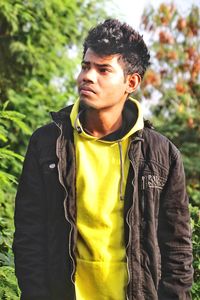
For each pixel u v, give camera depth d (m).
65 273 3.04
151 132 3.21
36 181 3.12
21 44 9.34
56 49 9.64
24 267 3.11
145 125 3.22
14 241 3.14
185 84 12.59
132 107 3.22
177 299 3.20
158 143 3.18
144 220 3.10
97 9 10.40
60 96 9.53
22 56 9.34
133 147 3.13
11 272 4.57
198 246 5.30
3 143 8.55
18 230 3.14
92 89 3.06
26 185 3.14
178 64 12.64
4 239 4.67
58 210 3.07
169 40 12.69
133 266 3.06
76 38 10.04
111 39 3.07
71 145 3.12
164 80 12.61
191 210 5.66
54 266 3.06
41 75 9.57
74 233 3.05
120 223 3.09
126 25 3.13
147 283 3.08
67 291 3.05
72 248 3.04
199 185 11.51
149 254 3.09
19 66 9.41
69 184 3.07
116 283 3.07
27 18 9.23
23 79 9.37
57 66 9.70
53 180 3.08
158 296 3.21
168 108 12.55
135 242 3.08
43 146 3.12
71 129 3.14
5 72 9.30
